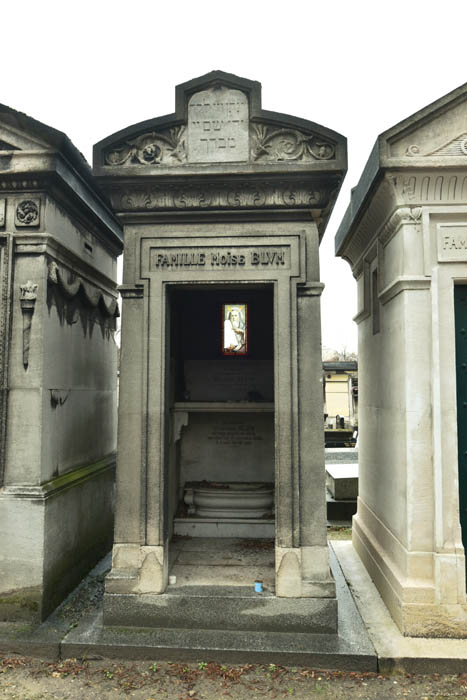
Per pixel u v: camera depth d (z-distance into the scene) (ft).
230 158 14.06
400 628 13.51
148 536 13.50
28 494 13.96
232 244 14.15
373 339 18.26
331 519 27.45
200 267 14.15
